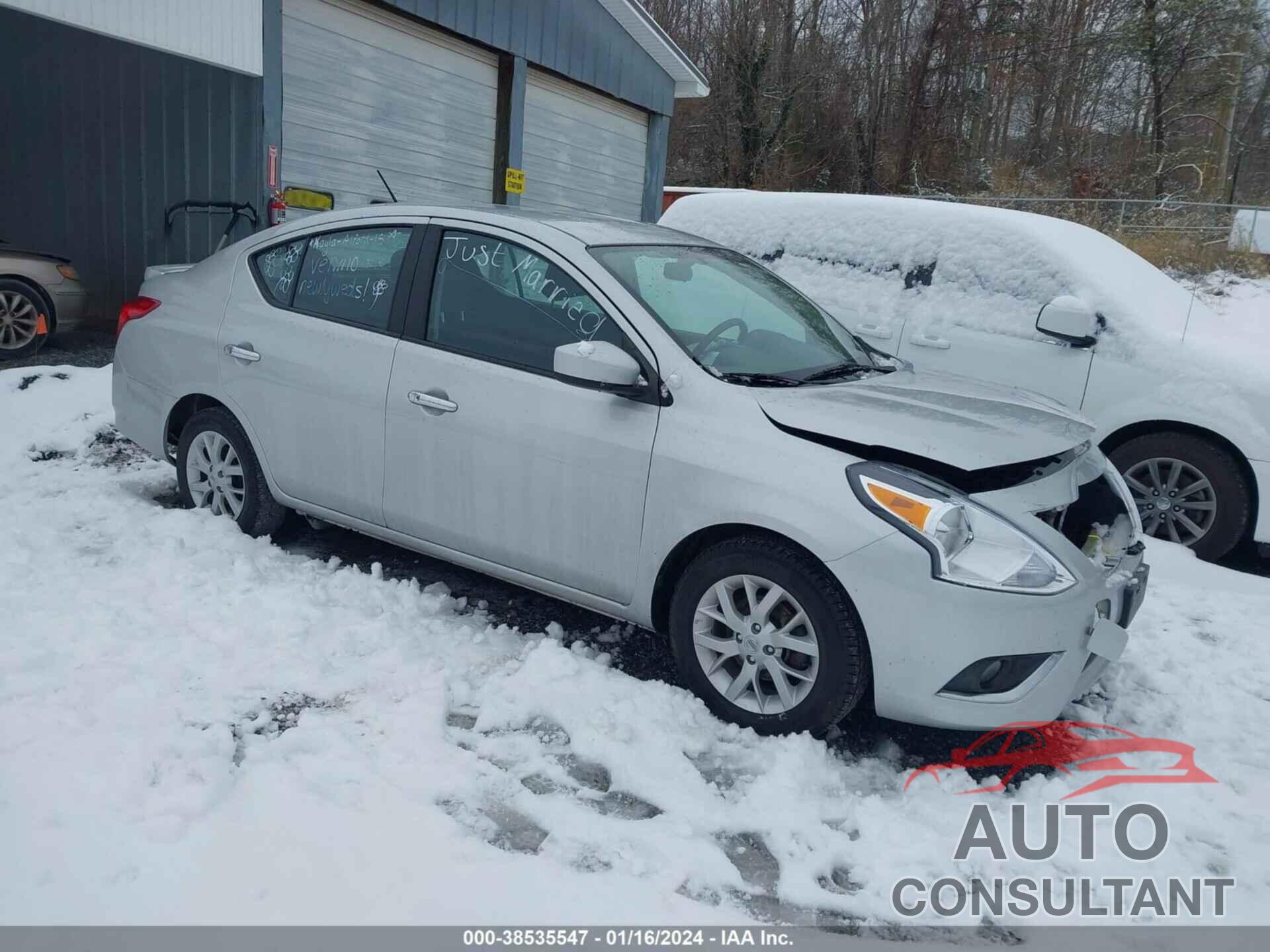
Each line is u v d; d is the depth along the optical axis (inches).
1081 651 122.6
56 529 180.5
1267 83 1059.3
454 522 154.3
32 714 117.1
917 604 116.8
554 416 142.3
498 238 154.6
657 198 598.9
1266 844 114.9
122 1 289.4
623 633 162.9
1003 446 127.0
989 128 1095.0
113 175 388.2
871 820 113.0
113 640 136.9
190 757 112.1
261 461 175.6
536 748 123.2
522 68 468.1
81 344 356.5
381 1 387.5
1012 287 238.1
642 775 117.9
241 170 357.1
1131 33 983.0
